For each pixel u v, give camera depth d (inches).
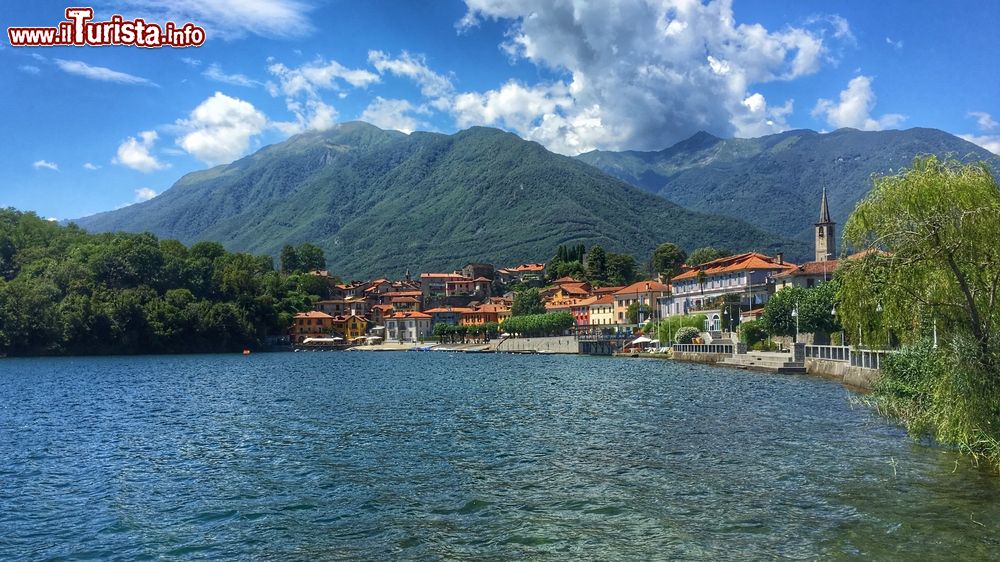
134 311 7249.0
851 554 743.7
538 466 1219.9
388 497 1035.9
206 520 951.6
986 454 1110.4
